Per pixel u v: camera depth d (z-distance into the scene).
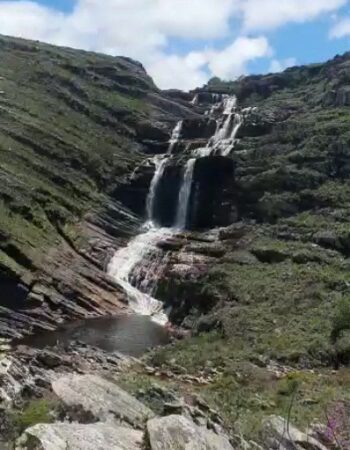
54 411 10.88
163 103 87.25
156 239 56.31
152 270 50.50
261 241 49.81
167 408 13.21
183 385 23.77
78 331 39.22
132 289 49.09
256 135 69.75
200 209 61.19
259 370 26.00
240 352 29.75
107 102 80.25
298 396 20.53
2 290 41.16
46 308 42.00
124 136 75.88
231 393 21.22
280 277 42.09
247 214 57.41
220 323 36.41
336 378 25.00
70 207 56.59
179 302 44.72
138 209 65.25
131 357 30.83
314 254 44.94
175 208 63.41
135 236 58.47
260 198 56.59
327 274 41.41
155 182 65.50
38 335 38.06
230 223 58.31
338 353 29.05
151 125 77.06
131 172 67.62
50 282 43.97
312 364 28.38
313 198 53.78
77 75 86.00
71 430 8.76
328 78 81.06
